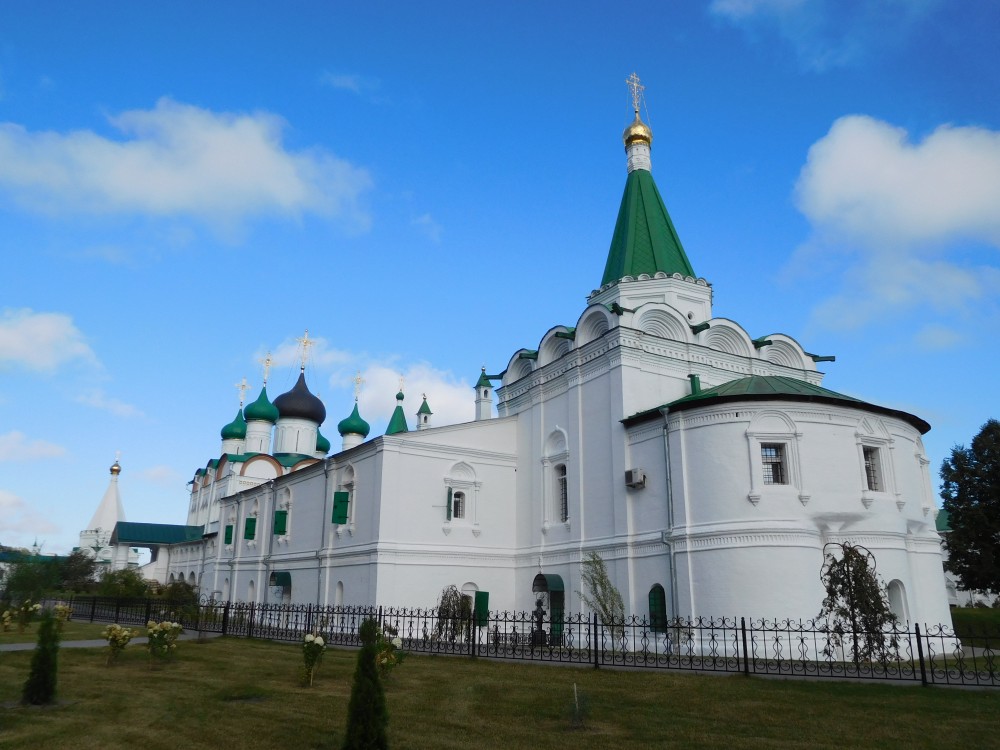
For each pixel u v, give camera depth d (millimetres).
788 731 12039
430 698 14867
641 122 38938
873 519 25203
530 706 14062
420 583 32125
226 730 12094
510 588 34219
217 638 26594
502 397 38219
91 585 68938
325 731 12000
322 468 39312
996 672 18203
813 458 25250
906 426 28156
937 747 11047
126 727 12227
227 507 52969
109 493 94562
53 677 14188
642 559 27547
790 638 21156
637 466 28562
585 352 32188
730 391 27109
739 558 24375
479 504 34531
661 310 31672
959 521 40094
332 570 35875
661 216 37250
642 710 13664
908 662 21375
